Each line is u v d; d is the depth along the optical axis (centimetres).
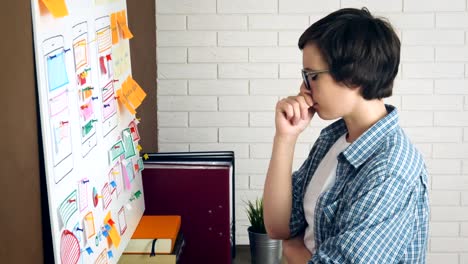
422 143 412
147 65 368
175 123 407
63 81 169
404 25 400
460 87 407
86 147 190
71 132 175
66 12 163
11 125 149
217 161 284
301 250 207
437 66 405
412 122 410
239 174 412
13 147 150
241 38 401
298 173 216
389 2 399
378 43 176
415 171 176
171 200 275
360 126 186
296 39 401
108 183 213
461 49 403
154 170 273
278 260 303
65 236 166
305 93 190
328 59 177
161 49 401
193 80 404
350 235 170
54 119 161
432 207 418
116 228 221
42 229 172
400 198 172
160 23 399
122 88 241
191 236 276
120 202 228
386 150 177
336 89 180
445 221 419
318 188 198
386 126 181
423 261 185
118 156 227
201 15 399
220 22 399
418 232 180
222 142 409
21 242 157
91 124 195
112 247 216
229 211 275
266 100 406
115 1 235
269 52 402
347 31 176
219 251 276
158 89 404
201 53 402
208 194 274
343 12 181
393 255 171
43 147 156
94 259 194
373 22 178
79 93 184
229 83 405
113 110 226
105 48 217
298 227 214
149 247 238
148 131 372
